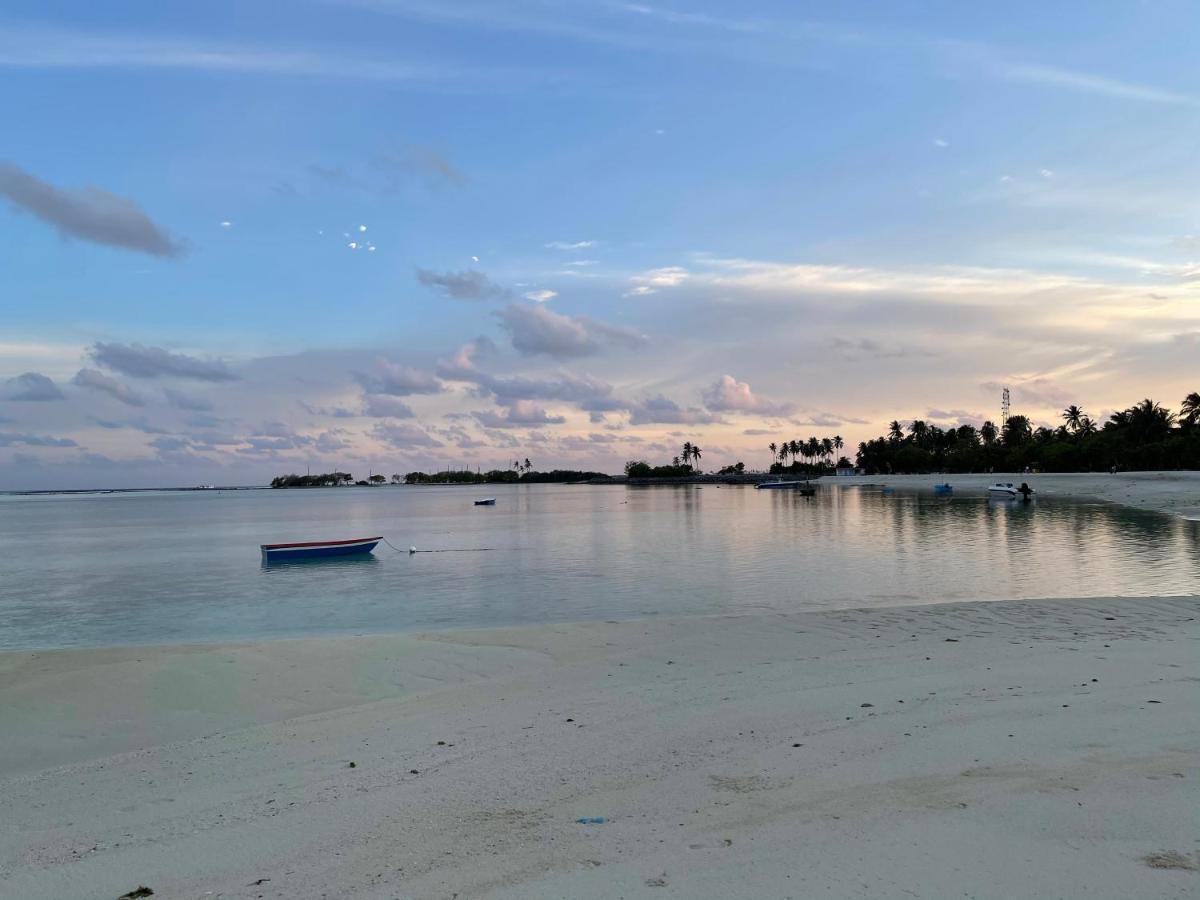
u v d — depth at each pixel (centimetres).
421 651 1644
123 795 824
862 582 3036
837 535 5566
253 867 614
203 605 2827
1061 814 643
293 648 1684
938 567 3488
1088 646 1453
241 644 1822
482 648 1670
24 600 3034
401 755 905
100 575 3919
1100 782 714
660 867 575
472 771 830
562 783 777
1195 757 777
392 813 716
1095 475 14375
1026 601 2120
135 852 660
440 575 3647
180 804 782
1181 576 2988
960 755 810
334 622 2406
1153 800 665
